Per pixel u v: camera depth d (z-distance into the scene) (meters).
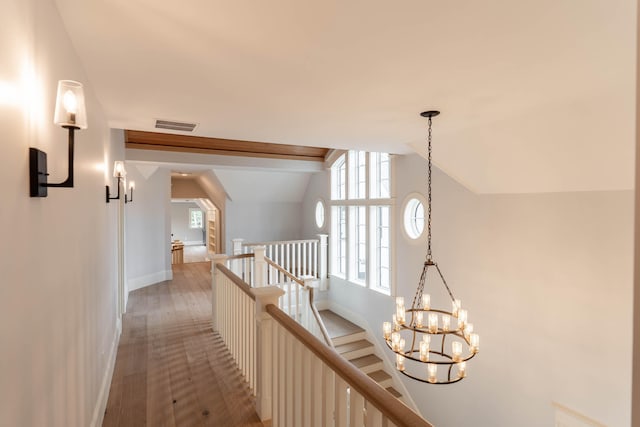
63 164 1.40
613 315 2.94
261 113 2.76
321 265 7.02
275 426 2.05
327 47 1.64
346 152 6.52
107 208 2.89
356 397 1.25
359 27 1.45
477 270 4.14
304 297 4.59
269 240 8.30
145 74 1.96
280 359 1.99
